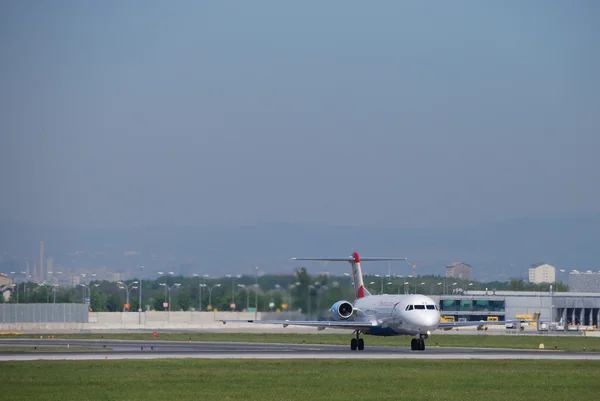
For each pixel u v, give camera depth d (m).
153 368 127.12
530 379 113.69
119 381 109.25
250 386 104.50
